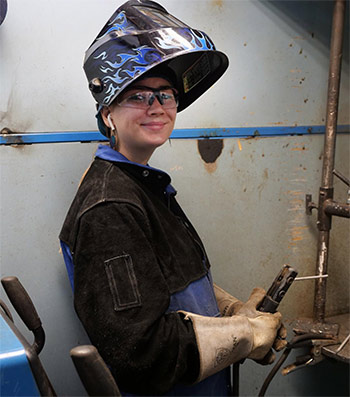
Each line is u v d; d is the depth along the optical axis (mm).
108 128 981
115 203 835
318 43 1468
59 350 1213
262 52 1386
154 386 806
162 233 894
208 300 954
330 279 1581
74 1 1143
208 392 955
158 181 964
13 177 1121
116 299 796
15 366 588
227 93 1351
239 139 1387
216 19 1308
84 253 830
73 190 1191
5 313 806
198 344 823
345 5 1358
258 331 937
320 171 1530
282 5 1394
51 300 1192
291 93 1448
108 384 534
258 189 1438
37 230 1161
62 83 1151
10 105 1102
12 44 1088
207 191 1363
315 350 1307
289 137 1464
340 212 1327
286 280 1015
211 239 1390
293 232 1511
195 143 1325
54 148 1157
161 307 806
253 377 1497
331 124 1362
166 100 910
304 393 1594
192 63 1045
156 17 896
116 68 853
